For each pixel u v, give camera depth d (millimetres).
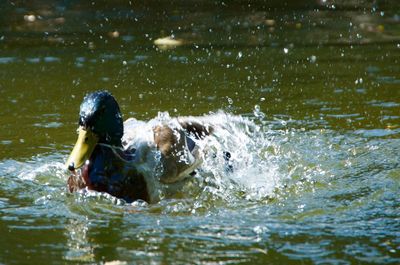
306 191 10250
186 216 9359
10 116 13727
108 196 9812
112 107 9797
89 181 9852
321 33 21375
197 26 22562
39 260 7883
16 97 15062
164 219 9234
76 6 25312
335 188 10305
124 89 15711
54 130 12922
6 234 8648
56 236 8625
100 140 9812
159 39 20625
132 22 23125
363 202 9719
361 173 10844
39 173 10945
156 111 14070
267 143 12102
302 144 12094
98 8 25000
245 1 26172
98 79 16531
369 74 16641
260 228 8828
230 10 24953
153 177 9977
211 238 8555
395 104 14227
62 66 17781
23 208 9594
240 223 9055
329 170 11016
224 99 14883
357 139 12273
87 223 9062
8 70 17422
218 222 9109
